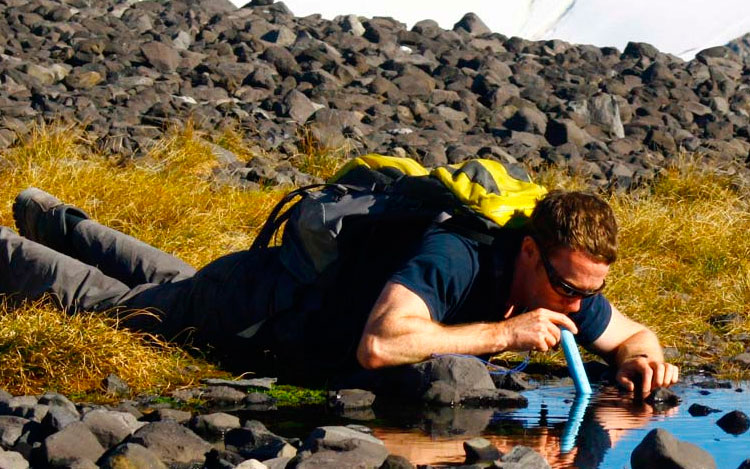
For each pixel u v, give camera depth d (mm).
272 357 5062
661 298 6793
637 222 8375
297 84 14570
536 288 4379
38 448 3414
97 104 12117
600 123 14570
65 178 8180
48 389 4527
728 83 17734
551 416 4309
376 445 3547
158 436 3510
